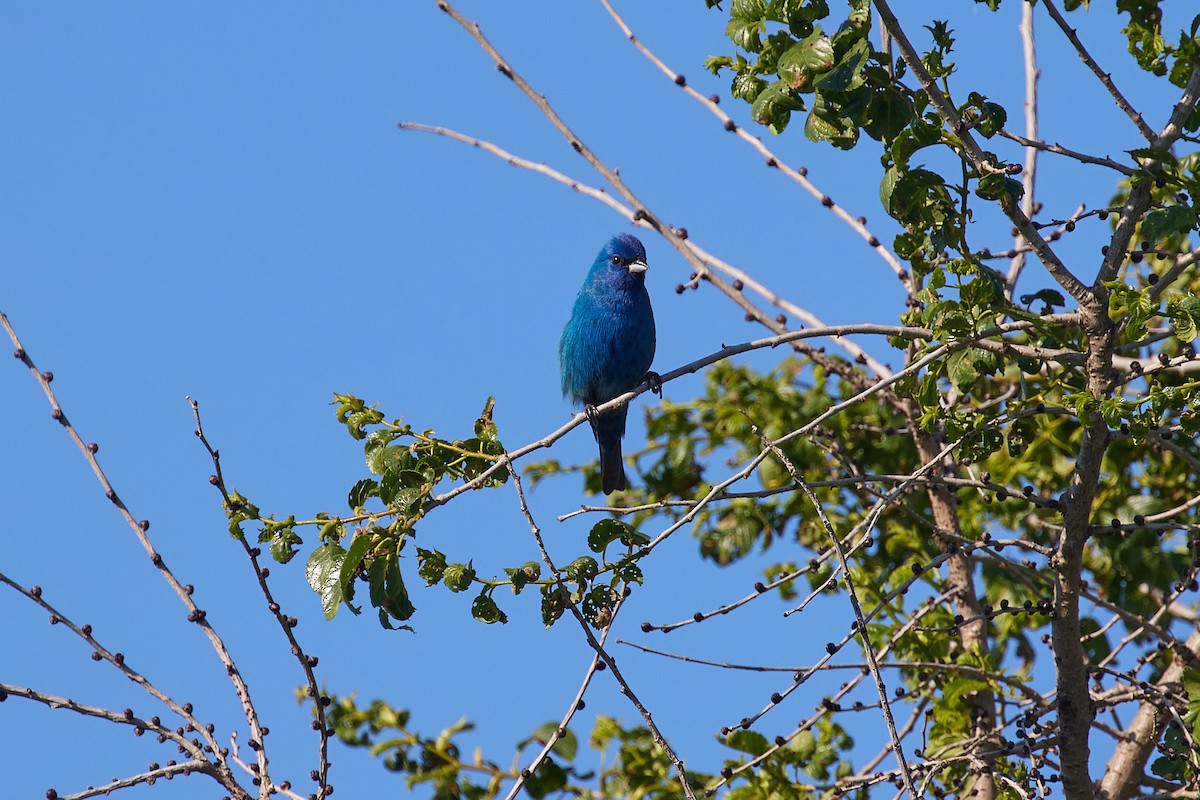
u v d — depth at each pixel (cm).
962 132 977
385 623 1012
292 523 1025
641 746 1469
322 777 988
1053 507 1051
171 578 1033
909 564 1515
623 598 1014
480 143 1370
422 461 1044
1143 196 1026
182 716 1018
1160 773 1070
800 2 1007
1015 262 1328
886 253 1340
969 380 1009
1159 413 947
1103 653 1471
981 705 1274
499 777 1502
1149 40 1049
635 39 1340
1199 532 1140
